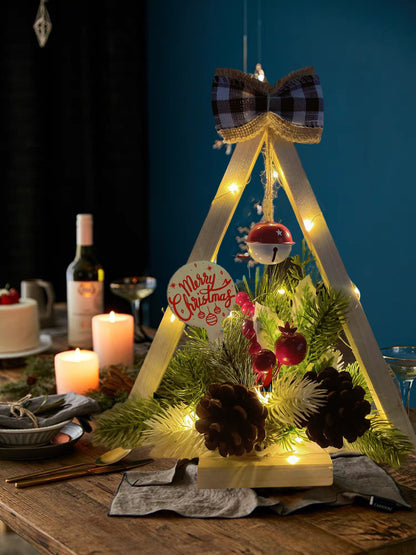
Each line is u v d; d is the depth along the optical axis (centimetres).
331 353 100
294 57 255
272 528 85
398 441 95
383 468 103
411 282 225
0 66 281
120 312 315
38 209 292
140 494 94
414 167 220
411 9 216
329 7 242
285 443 94
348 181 243
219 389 87
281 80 101
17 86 283
